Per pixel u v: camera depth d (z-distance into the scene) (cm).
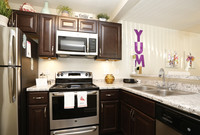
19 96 129
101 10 220
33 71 175
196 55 179
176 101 84
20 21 165
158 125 96
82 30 187
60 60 210
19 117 128
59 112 152
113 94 176
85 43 185
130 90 144
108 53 200
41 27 173
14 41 124
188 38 297
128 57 241
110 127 173
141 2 178
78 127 160
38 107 147
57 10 215
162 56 267
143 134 117
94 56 204
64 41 177
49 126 150
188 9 198
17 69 126
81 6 206
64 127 153
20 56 130
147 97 110
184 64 224
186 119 72
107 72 231
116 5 202
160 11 204
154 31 264
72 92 155
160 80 167
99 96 170
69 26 182
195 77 115
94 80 223
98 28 196
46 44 175
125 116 158
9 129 122
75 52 181
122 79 236
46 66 203
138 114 126
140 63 249
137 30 250
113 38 204
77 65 217
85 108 161
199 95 106
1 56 120
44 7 188
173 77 141
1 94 121
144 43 254
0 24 129
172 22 248
